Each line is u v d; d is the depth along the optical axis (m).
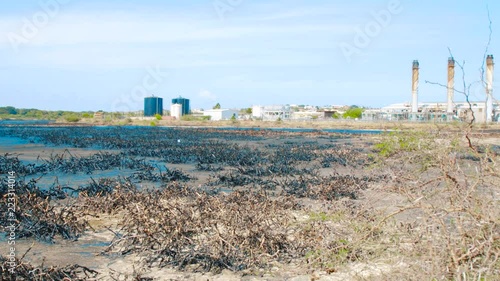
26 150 28.56
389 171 9.29
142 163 20.73
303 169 18.98
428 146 8.37
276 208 10.04
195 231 8.30
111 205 10.84
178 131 57.97
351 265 7.00
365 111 110.25
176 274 7.04
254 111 144.25
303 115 139.25
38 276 6.41
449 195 6.38
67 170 18.11
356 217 8.76
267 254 7.43
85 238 8.84
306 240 8.07
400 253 6.61
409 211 9.88
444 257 5.68
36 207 9.30
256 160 22.69
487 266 5.45
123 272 7.05
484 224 5.75
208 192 13.43
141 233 8.03
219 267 7.20
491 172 6.11
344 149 29.36
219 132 57.59
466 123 6.66
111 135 46.09
